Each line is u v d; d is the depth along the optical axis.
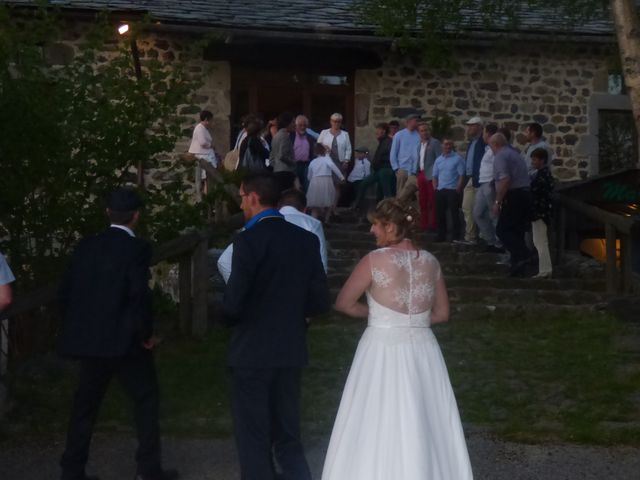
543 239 10.88
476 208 11.76
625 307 9.55
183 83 7.89
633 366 8.06
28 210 7.40
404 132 13.24
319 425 6.82
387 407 4.94
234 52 14.59
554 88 15.16
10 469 6.04
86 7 13.38
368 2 11.98
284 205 7.61
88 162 7.50
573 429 6.68
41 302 6.98
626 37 7.19
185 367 8.02
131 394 5.70
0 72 6.98
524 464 6.13
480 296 10.32
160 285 9.64
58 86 7.30
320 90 15.15
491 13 11.70
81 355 5.45
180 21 13.71
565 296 10.31
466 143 15.02
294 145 13.27
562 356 8.38
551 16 14.34
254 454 5.23
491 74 15.07
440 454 4.93
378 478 4.87
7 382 7.20
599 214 10.75
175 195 8.23
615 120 15.34
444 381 5.06
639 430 6.59
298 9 14.62
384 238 5.18
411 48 13.81
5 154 7.03
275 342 5.27
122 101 7.66
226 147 14.59
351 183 14.78
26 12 7.76
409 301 5.05
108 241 5.63
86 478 5.74
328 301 5.50
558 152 15.17
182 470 6.05
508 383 7.70
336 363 8.20
